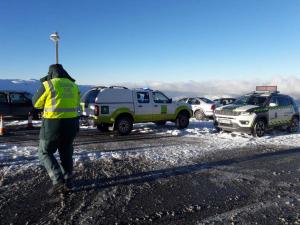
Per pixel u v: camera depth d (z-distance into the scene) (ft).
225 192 18.89
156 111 46.09
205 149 32.12
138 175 22.22
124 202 17.01
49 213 15.42
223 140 38.42
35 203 16.66
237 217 15.19
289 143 37.24
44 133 17.58
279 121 45.34
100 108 40.96
